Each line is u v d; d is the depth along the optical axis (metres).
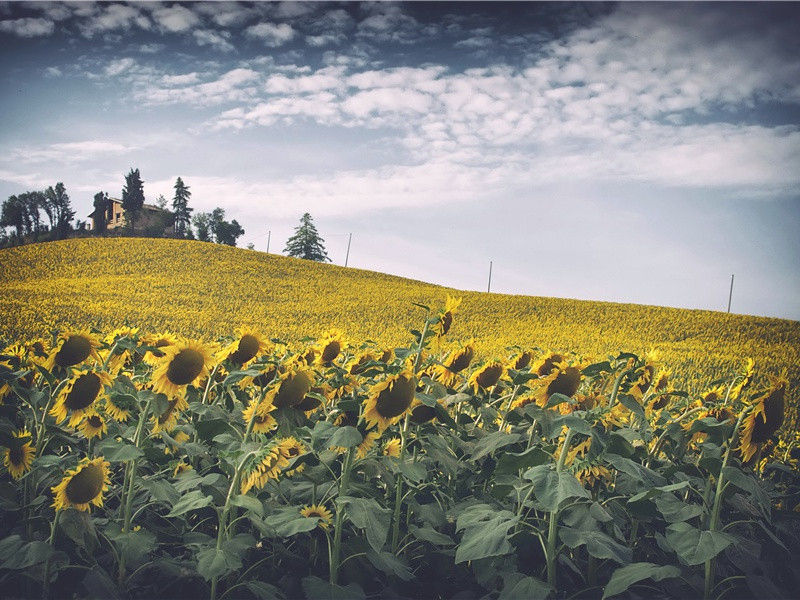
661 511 2.98
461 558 2.76
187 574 3.01
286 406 3.24
